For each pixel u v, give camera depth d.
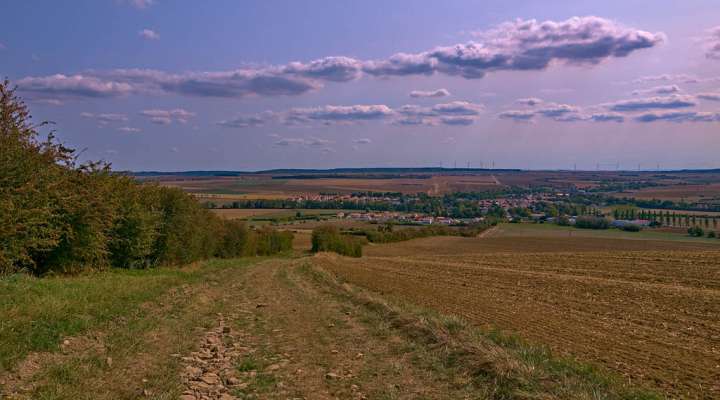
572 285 27.98
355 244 84.25
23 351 9.20
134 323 13.12
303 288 25.67
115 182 26.92
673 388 9.27
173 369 9.91
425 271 38.84
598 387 8.73
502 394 8.64
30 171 16.83
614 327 15.50
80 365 9.28
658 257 43.94
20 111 17.14
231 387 9.26
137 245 28.36
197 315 16.08
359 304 19.11
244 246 66.38
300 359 11.23
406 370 10.30
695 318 17.33
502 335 12.99
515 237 103.62
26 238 16.75
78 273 22.06
